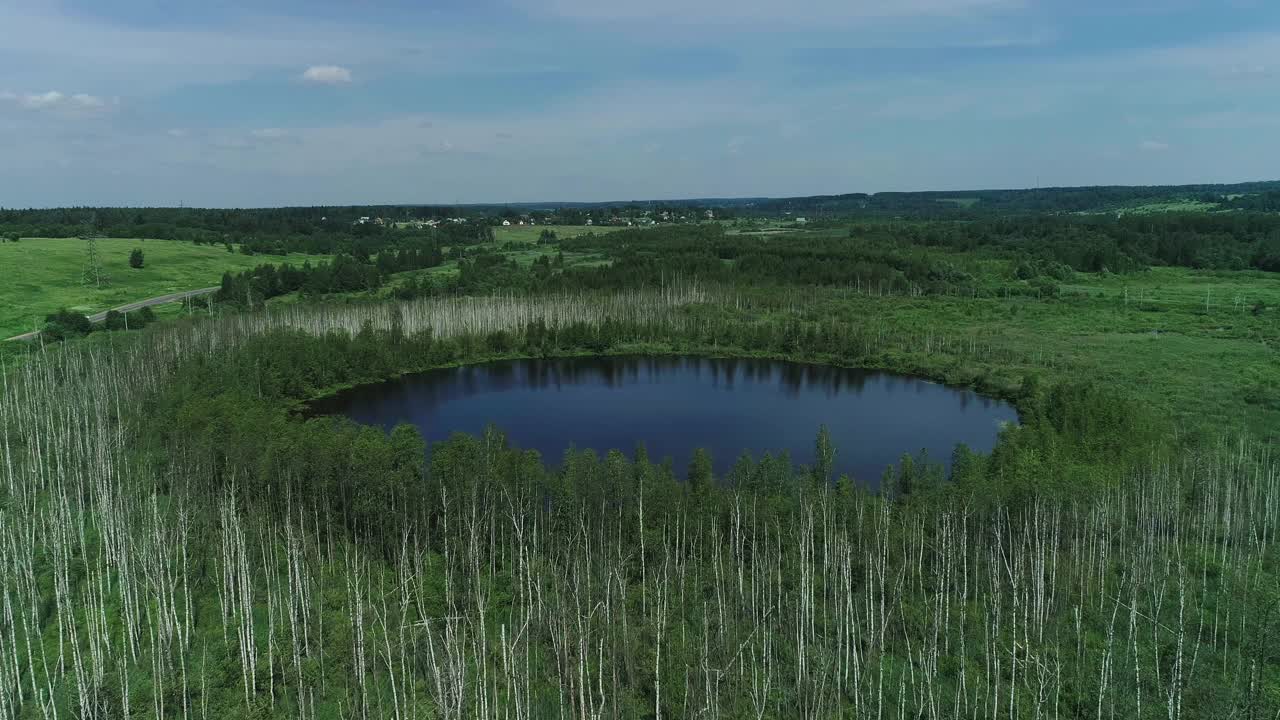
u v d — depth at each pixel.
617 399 122.88
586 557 53.75
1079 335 147.75
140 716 41.03
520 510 56.59
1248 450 78.12
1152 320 158.12
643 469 61.88
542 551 56.31
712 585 52.66
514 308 165.25
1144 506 58.75
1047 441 69.62
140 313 145.50
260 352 116.75
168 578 52.09
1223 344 136.00
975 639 48.22
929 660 44.25
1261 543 59.69
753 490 61.78
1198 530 61.09
